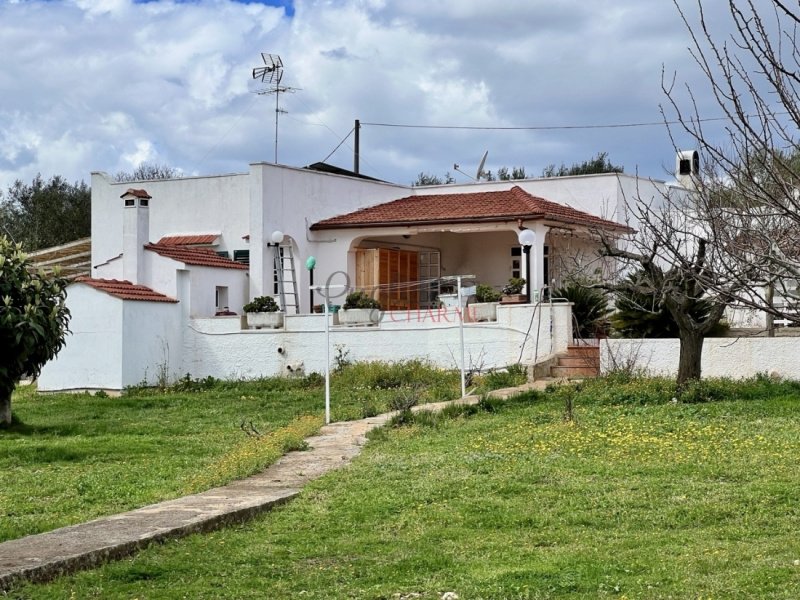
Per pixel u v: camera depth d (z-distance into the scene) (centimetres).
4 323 1995
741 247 835
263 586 911
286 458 1606
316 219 3300
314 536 1096
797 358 2269
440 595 877
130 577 926
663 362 2405
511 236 3503
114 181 3675
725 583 877
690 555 980
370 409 2142
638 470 1391
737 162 866
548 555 1003
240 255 3425
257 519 1184
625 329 2597
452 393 2350
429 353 2767
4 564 913
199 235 3491
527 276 3019
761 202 802
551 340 2631
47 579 912
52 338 2088
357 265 3288
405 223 3161
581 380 2353
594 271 2880
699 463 1422
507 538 1081
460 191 3703
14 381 2094
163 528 1071
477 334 2717
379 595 880
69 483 1460
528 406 2045
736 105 766
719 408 1892
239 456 1580
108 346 2791
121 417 2320
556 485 1316
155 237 3566
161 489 1402
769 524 1095
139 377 2830
